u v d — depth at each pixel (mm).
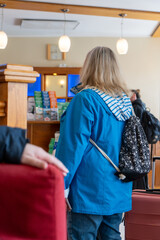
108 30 8047
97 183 1679
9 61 8375
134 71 8375
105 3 6008
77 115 1679
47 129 3281
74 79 8273
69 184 1640
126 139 1795
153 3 5992
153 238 1980
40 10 6258
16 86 1527
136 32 8180
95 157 1695
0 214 537
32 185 526
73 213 1725
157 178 5789
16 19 7133
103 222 1809
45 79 8367
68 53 8383
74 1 5891
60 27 7574
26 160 574
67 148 1644
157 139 3590
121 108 1810
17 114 1536
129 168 1739
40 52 8391
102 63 1862
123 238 3002
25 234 533
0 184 534
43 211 528
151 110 8359
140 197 1981
